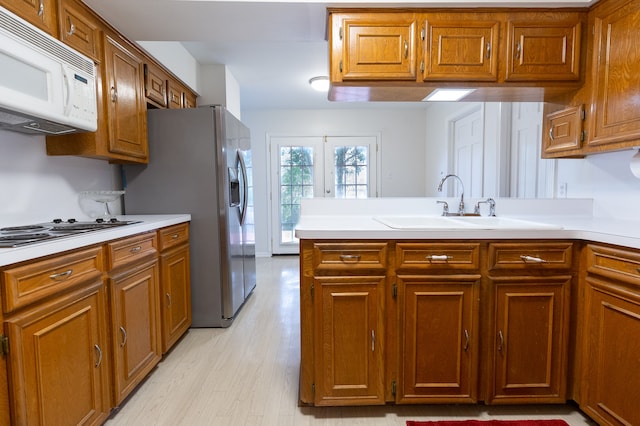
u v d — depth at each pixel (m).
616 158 1.83
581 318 1.45
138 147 2.21
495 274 1.46
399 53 1.65
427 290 1.45
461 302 1.45
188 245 2.42
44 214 1.78
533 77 1.68
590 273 1.40
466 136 3.38
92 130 1.63
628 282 1.22
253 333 2.42
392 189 4.93
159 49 2.46
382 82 1.67
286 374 1.87
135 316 1.66
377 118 4.89
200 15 1.70
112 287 1.46
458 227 1.50
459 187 3.58
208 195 2.45
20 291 1.02
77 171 2.03
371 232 1.42
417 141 4.89
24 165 1.66
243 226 2.92
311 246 1.44
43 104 1.31
